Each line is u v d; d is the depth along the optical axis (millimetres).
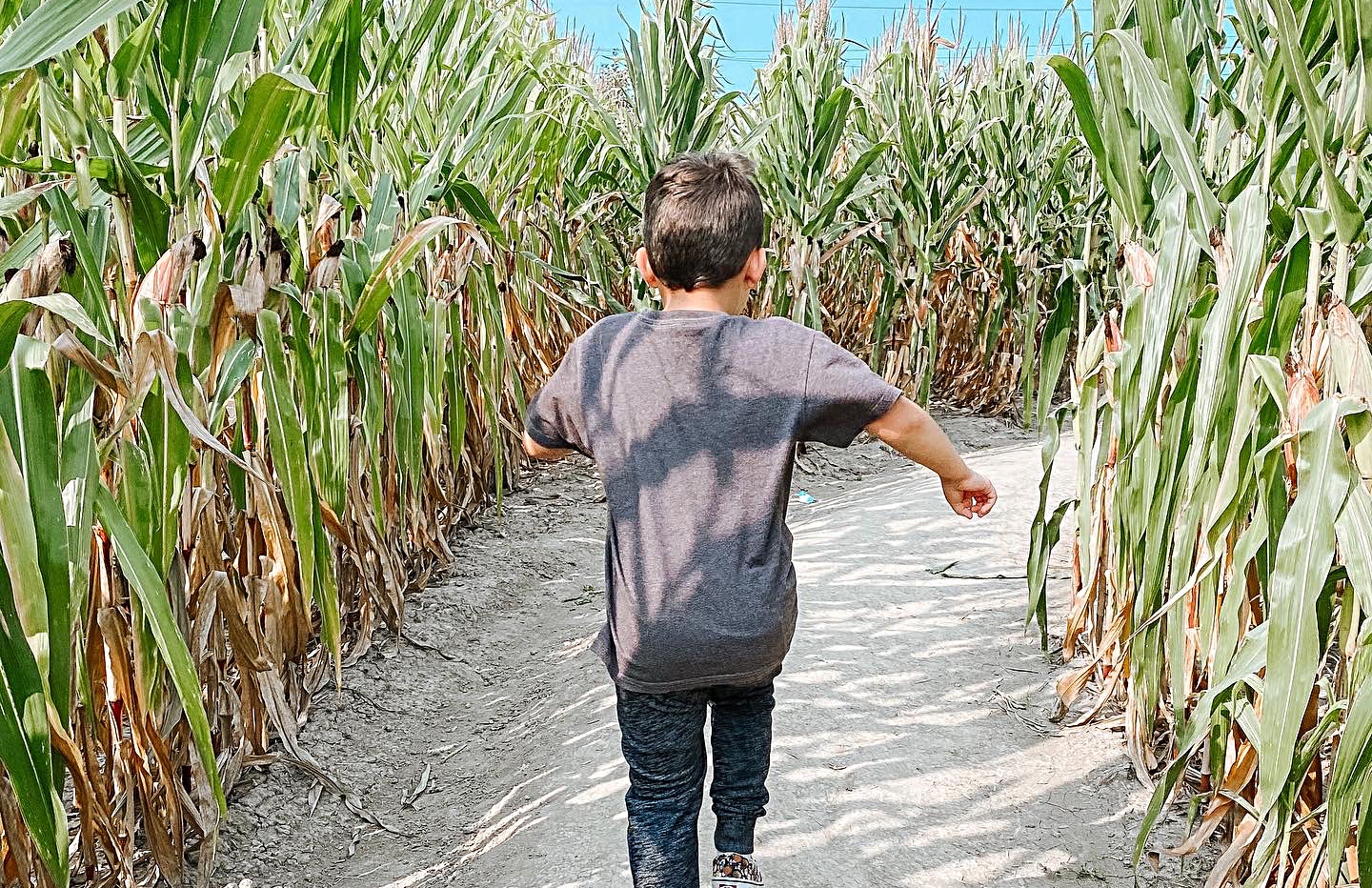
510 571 3148
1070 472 3730
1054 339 2135
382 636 2637
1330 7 1323
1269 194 1427
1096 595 2219
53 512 1056
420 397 2115
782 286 4305
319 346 1776
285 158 1905
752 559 1261
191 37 1358
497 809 1954
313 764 1975
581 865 1695
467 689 2516
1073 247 4773
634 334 1311
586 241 4469
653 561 1266
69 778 1757
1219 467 1449
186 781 1784
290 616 1962
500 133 3100
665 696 1359
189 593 1659
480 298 3184
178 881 1633
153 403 1281
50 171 1353
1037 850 1712
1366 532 1108
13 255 1271
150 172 1446
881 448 4539
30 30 1096
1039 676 2277
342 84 1821
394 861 1848
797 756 1987
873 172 4965
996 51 5961
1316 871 1377
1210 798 1610
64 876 1074
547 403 1368
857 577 2834
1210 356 1365
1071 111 4980
